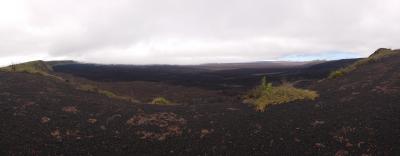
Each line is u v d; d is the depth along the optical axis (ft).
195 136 65.57
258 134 65.00
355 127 62.59
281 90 106.52
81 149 56.95
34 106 81.56
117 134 66.28
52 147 56.95
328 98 95.86
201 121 77.97
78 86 126.31
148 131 68.95
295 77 224.53
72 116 77.10
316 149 54.54
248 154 54.54
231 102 115.03
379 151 50.72
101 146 58.90
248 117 80.74
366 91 95.86
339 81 126.62
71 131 66.13
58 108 82.84
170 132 68.54
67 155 53.93
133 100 123.75
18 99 86.48
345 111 75.66
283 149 55.67
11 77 119.34
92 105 90.99
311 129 65.16
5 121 67.56
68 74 258.57
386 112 69.26
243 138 63.00
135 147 59.00
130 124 74.08
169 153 56.03
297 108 86.22
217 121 77.61
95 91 124.16
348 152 51.83
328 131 62.75
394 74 112.27
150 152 56.54
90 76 269.03
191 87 197.16
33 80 119.34
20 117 71.36
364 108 75.77
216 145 59.62
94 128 69.41
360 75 127.95
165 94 162.50
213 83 223.51
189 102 134.82
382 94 87.97
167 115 83.92
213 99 138.51
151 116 81.82
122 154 55.36
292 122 71.87
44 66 243.40
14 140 58.29
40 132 63.77
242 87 193.88
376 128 60.29
